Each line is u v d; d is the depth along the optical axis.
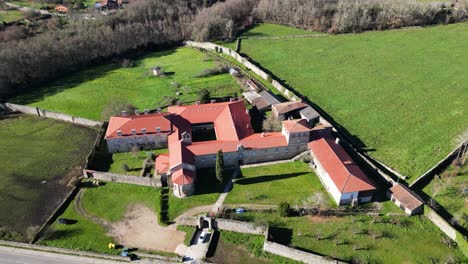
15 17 199.62
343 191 84.69
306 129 99.69
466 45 169.88
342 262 72.44
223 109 117.25
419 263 73.88
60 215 89.75
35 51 157.75
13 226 88.19
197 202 90.75
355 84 142.12
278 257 77.88
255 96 130.88
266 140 101.25
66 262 78.62
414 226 81.25
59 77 164.12
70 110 135.62
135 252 79.81
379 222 82.56
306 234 80.81
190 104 133.88
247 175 98.56
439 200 86.44
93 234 84.38
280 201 89.62
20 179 103.00
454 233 76.81
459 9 196.00
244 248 80.06
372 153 103.75
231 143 100.31
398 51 168.62
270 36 194.50
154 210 89.94
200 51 183.62
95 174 100.00
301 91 138.75
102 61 179.75
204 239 82.12
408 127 114.62
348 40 184.50
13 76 150.38
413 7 193.50
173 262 77.38
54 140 119.50
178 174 91.50
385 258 75.06
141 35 187.38
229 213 86.50
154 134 109.06
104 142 115.56
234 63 166.25
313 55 170.00
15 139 120.38
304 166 100.50
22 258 79.75
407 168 97.19
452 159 98.25
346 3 199.38
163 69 166.25
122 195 94.88
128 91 147.62
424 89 135.88
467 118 117.19
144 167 102.06
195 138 114.00
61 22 191.12
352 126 116.56
